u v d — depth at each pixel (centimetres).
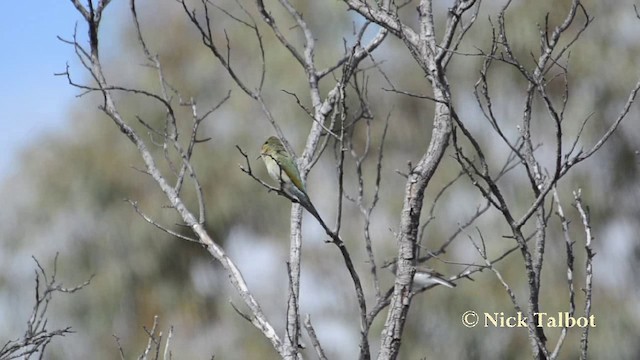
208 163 2002
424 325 1833
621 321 1827
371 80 1953
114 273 1978
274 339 700
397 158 1962
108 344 1989
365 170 1944
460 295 1802
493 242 1798
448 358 1817
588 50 1892
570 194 1883
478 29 1881
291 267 754
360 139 1959
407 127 1950
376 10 726
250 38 1962
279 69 1933
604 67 1900
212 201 1997
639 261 1905
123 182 2006
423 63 663
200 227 759
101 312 1975
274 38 1959
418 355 1819
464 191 1834
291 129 1958
